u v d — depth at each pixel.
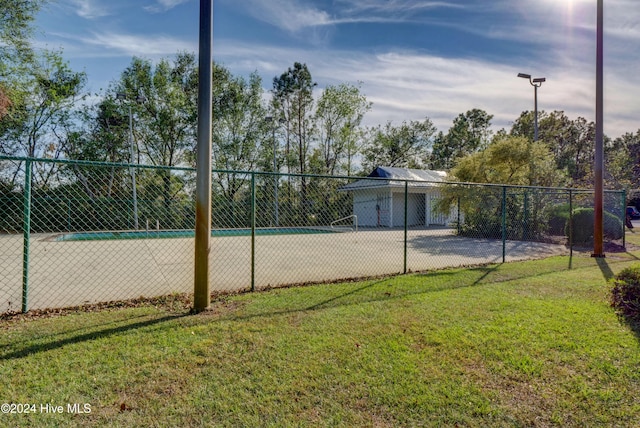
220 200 14.85
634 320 3.72
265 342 3.19
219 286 5.55
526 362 2.81
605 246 10.34
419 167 35.16
